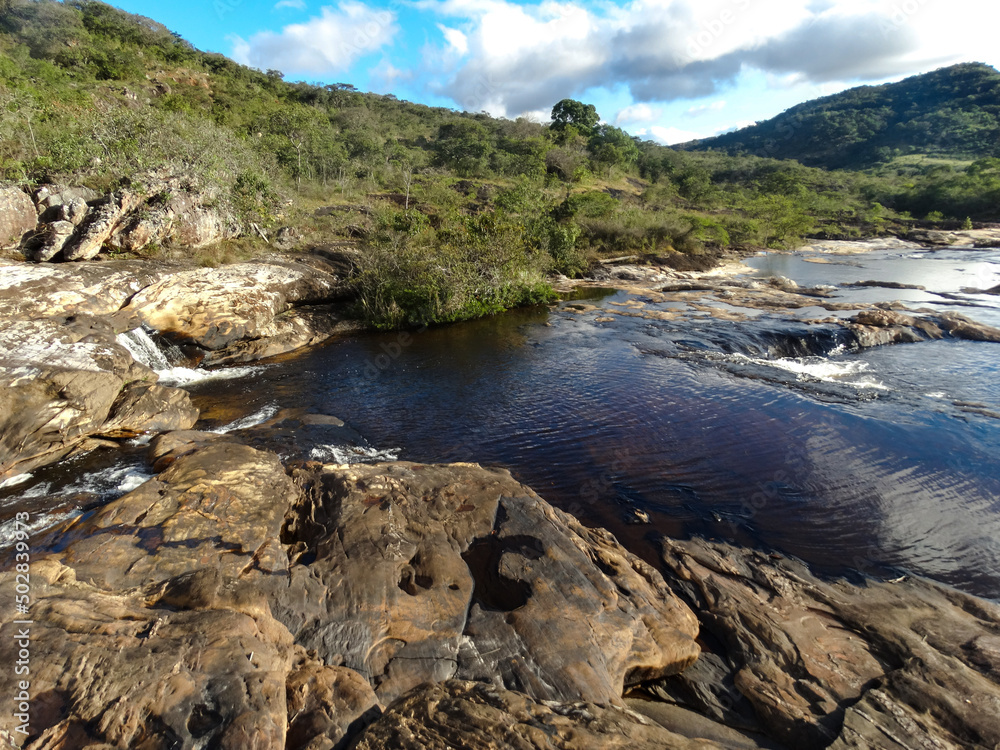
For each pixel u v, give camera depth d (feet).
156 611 16.97
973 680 17.63
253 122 135.33
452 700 15.15
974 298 82.58
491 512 25.90
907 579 24.00
